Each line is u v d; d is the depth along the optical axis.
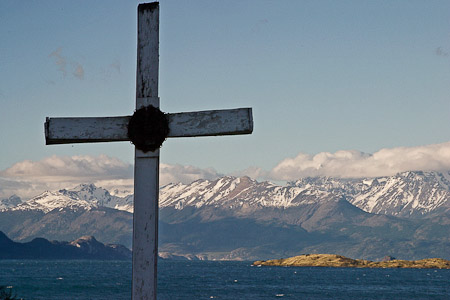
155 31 12.55
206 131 12.42
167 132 12.45
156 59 12.55
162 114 12.48
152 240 12.16
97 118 12.62
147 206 12.28
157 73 12.54
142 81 12.54
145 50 12.57
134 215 12.27
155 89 12.52
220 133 12.41
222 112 12.45
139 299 12.00
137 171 12.38
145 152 12.41
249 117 12.40
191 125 12.46
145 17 12.59
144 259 12.09
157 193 12.34
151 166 12.39
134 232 12.20
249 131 12.42
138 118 12.36
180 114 12.48
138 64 12.55
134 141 12.39
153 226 12.21
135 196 12.33
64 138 12.60
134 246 12.14
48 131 12.58
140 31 12.59
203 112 12.45
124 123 12.55
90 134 12.59
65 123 12.62
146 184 12.34
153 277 12.04
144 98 12.48
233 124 12.41
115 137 12.55
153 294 11.99
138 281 12.02
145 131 12.33
